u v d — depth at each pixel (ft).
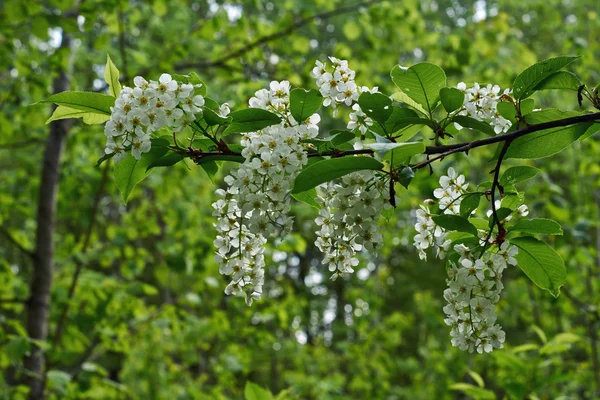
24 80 23.82
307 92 6.49
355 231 6.12
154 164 6.46
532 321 30.30
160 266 26.32
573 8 38.01
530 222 6.31
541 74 6.77
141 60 24.27
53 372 20.15
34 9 19.60
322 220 6.56
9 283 24.26
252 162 6.12
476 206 6.69
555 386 24.27
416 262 59.62
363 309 42.50
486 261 6.36
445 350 40.47
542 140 7.04
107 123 6.08
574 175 29.32
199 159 6.48
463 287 6.23
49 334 26.78
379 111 6.47
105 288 24.43
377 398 40.01
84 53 29.07
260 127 6.47
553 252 6.55
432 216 6.20
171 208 28.19
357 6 26.40
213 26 24.82
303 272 75.87
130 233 26.78
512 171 6.71
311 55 37.24
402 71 6.75
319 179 5.75
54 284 24.75
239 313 29.45
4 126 23.52
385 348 44.78
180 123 6.20
